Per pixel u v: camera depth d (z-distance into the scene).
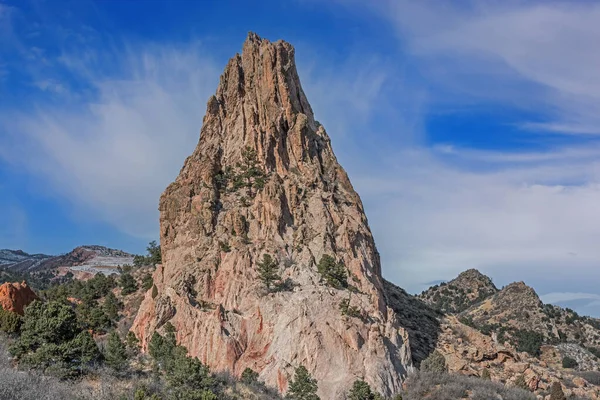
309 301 86.94
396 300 121.94
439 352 100.94
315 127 124.44
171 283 96.50
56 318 70.44
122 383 67.44
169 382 66.50
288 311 85.81
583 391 98.88
